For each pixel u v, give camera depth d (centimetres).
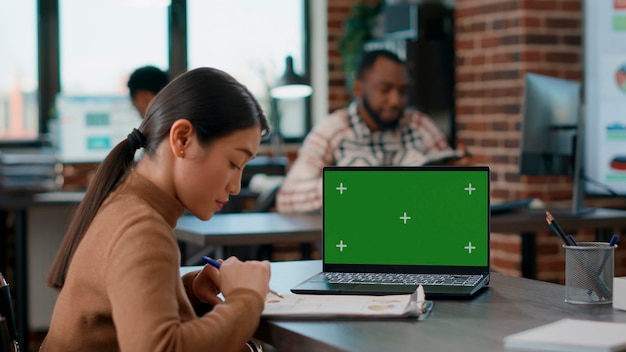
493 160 508
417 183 201
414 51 534
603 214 367
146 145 166
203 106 160
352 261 203
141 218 154
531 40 488
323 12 624
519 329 149
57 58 591
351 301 170
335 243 204
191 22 615
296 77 524
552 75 491
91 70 597
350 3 623
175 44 610
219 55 621
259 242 325
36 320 510
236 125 162
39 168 508
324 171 205
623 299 164
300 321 157
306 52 639
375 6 598
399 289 181
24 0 585
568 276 172
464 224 198
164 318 144
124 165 165
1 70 583
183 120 160
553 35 491
